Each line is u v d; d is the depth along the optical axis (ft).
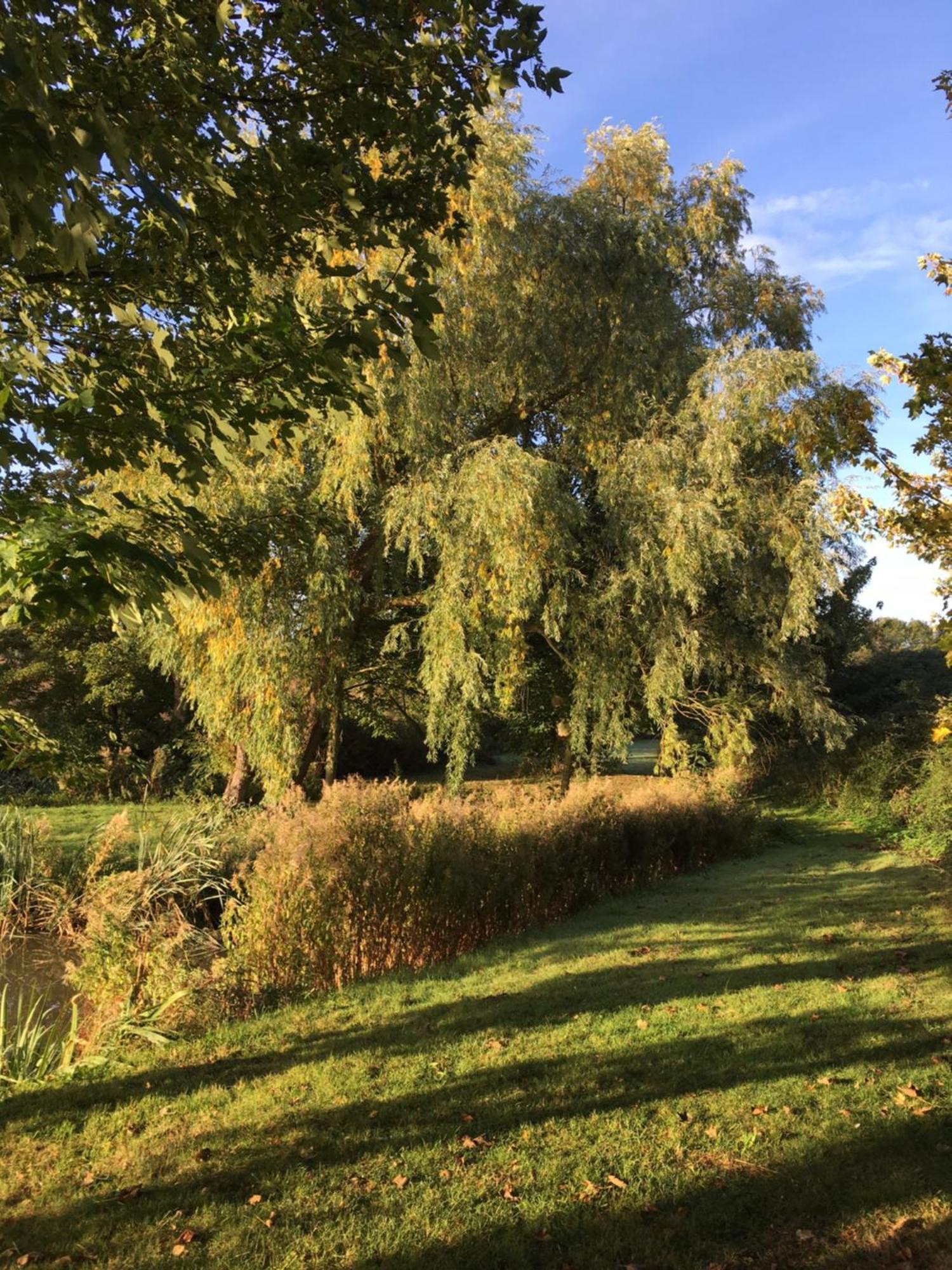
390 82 10.68
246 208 10.36
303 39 10.02
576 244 47.26
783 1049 15.67
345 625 44.57
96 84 8.46
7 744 11.63
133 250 10.61
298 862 22.17
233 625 40.01
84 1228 10.71
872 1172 11.31
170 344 10.67
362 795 25.00
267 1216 10.81
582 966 22.30
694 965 21.94
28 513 7.56
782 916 27.48
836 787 61.46
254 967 20.83
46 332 10.42
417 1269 9.72
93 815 52.34
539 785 47.39
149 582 7.73
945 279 15.29
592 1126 12.94
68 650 73.31
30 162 5.93
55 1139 13.29
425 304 10.73
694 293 57.72
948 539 15.52
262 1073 15.71
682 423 48.88
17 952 25.36
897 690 75.10
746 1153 11.96
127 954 19.71
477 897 25.39
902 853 40.81
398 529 43.06
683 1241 10.07
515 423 50.24
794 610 48.96
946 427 15.19
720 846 40.83
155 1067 16.33
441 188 11.71
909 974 20.27
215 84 9.71
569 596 48.70
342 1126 13.25
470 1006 19.17
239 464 11.66
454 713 43.80
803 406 44.42
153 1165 12.28
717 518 44.96
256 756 43.78
